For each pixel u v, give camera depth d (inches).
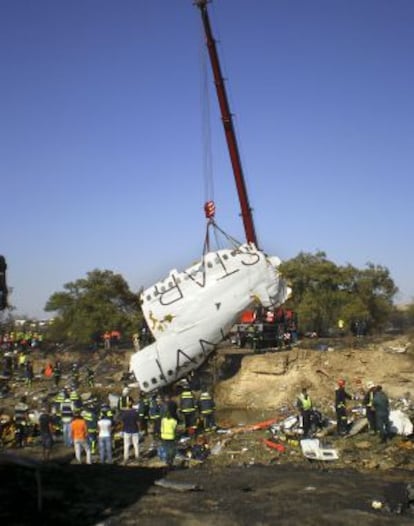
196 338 1251.2
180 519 555.2
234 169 1487.5
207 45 1454.2
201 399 1015.6
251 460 813.9
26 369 1577.3
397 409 1037.8
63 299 2089.1
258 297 1288.1
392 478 705.0
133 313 2084.2
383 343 1382.9
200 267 1283.2
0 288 571.2
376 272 1987.0
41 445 970.7
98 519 551.8
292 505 596.7
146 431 1044.5
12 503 572.7
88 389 1386.6
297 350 1298.0
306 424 911.0
